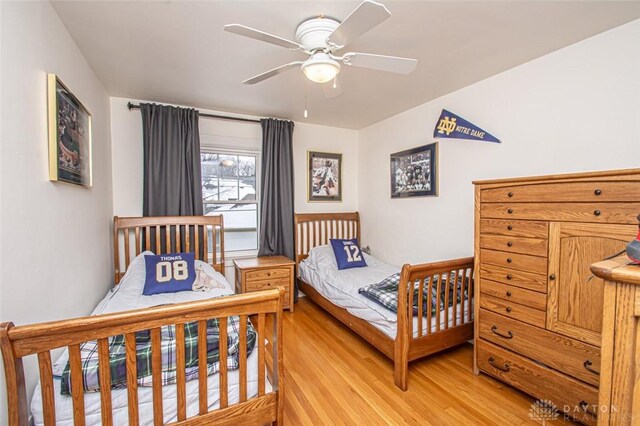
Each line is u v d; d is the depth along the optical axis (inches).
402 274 78.4
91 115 87.0
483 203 81.4
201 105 126.6
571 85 77.6
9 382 38.6
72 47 72.7
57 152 58.3
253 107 129.4
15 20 46.7
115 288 98.6
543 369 68.4
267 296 54.2
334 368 88.8
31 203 50.5
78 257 73.4
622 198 55.6
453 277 101.5
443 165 115.6
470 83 102.2
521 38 74.4
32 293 50.4
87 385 47.0
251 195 147.5
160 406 47.3
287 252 146.8
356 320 101.0
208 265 120.5
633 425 27.8
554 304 66.2
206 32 71.2
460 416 68.7
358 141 168.6
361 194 167.0
